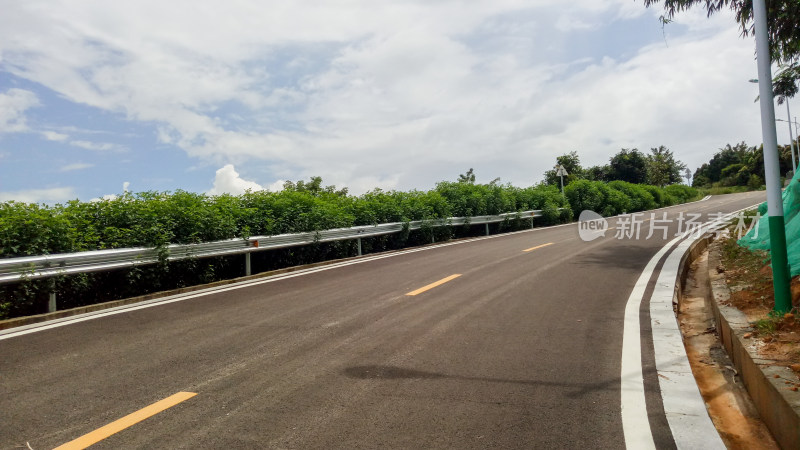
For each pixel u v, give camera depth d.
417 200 17.77
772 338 4.33
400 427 3.44
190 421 3.56
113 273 8.44
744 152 96.19
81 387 4.24
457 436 3.30
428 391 4.07
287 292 8.53
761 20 5.14
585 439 3.25
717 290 6.48
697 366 4.86
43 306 7.33
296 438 3.29
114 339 5.74
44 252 7.30
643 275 9.16
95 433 3.38
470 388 4.12
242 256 10.97
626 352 4.96
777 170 5.05
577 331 5.74
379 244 15.79
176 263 9.27
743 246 9.79
